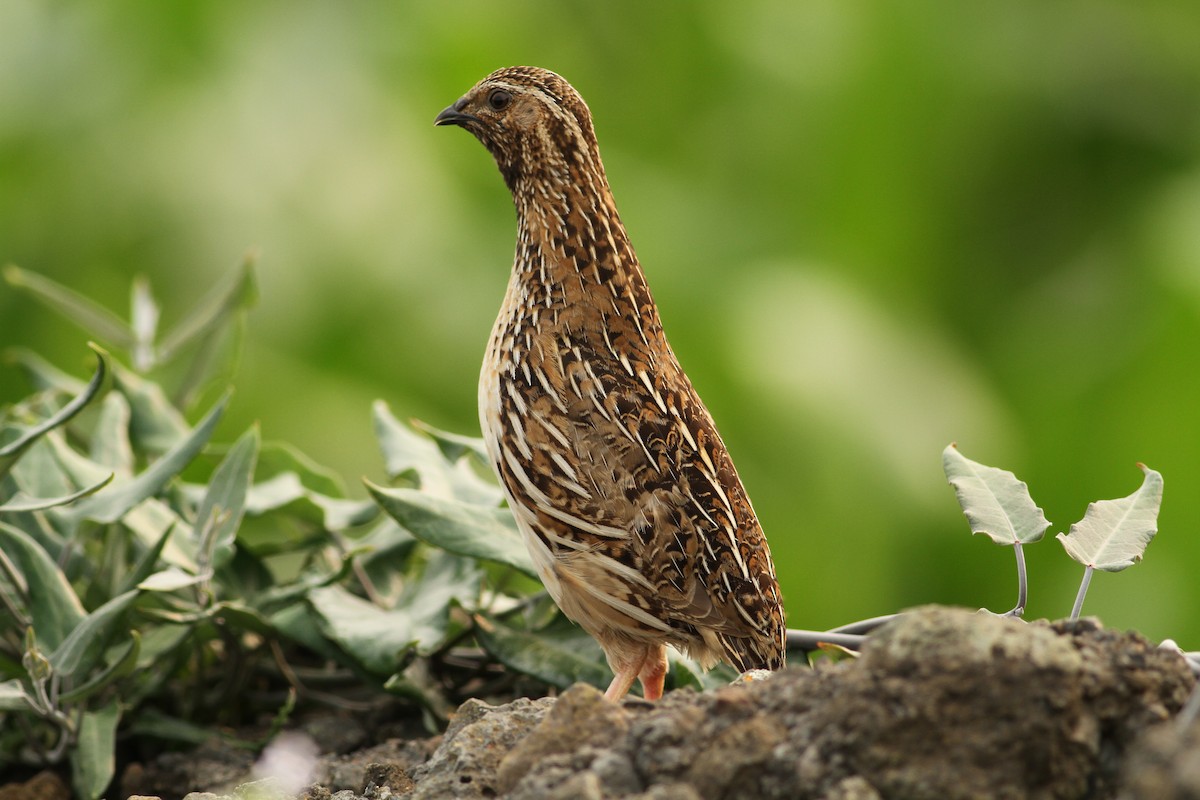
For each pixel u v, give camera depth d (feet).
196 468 26.94
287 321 38.65
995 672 12.82
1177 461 39.04
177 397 26.96
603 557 19.58
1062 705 12.73
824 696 13.67
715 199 42.91
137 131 40.22
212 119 40.04
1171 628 38.06
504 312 21.45
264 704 23.40
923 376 40.83
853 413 39.01
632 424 19.89
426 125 41.86
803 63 43.60
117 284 39.55
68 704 19.63
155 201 39.47
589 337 20.71
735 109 43.93
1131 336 40.52
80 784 20.13
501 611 21.97
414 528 19.98
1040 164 44.45
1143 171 44.86
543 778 13.80
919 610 13.48
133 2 41.09
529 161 21.65
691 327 40.19
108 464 22.97
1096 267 43.52
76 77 40.70
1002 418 41.52
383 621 20.47
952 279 44.14
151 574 19.98
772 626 19.90
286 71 40.78
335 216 39.68
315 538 23.53
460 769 15.30
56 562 21.20
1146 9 45.62
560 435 19.94
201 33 41.11
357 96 40.93
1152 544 38.91
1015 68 43.60
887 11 43.32
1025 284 44.24
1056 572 39.68
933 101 43.21
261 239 38.99
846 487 38.99
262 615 22.08
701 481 19.84
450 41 41.88
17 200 40.06
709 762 13.38
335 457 37.58
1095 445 40.32
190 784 21.06
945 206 43.73
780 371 39.06
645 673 20.33
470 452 23.26
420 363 39.29
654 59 44.24
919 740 12.82
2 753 21.94
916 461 39.52
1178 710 13.41
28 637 18.45
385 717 22.47
